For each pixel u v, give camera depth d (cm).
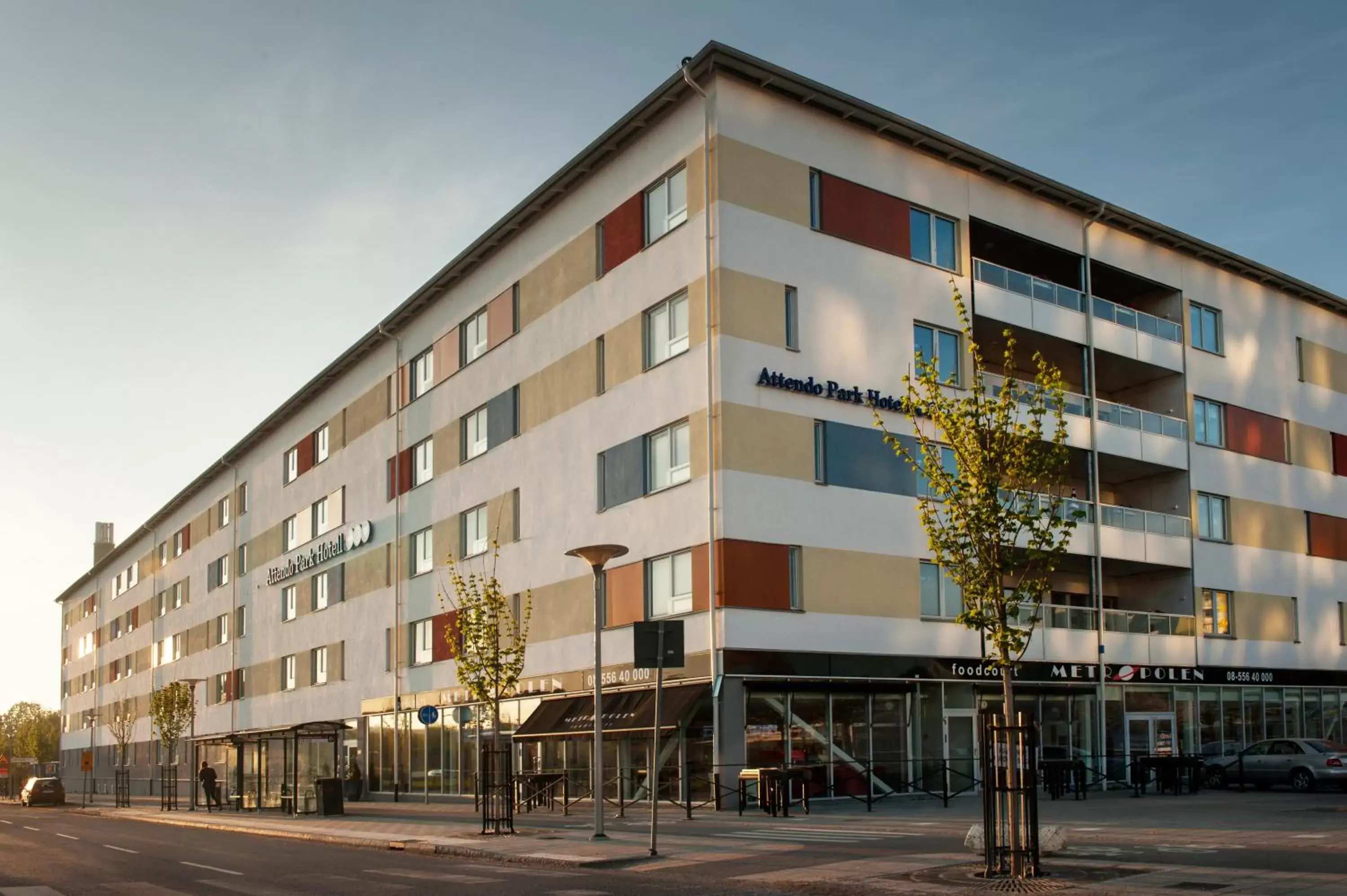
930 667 3058
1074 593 3794
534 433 3584
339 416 5028
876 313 3117
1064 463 1600
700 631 2806
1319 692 4147
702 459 2869
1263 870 1398
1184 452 3859
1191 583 3791
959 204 3350
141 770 7900
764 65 2934
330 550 4978
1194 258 4041
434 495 4166
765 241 2939
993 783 1407
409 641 4291
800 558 2886
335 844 2522
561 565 3391
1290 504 4194
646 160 3161
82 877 1912
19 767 9375
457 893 1499
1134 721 3569
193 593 6969
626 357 3181
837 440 2995
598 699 2094
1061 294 3572
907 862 1586
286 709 5362
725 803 2681
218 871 1945
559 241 3541
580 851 1920
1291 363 4322
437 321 4259
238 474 6309
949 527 1580
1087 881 1335
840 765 2891
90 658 9712
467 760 3825
